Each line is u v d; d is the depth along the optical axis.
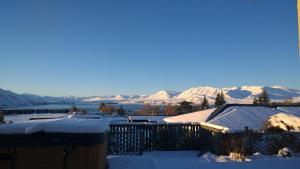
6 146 6.04
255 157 11.13
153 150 14.91
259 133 12.23
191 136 15.15
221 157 11.34
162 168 8.97
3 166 6.09
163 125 15.04
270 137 12.21
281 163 9.42
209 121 17.73
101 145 6.80
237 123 17.38
